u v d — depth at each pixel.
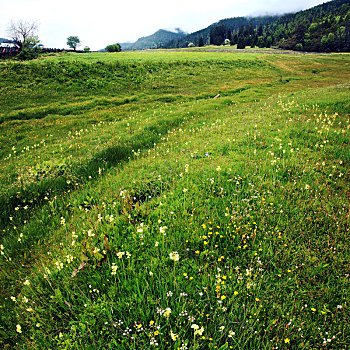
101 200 6.26
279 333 2.85
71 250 4.26
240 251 3.95
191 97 28.36
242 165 6.97
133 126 15.79
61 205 7.06
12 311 3.57
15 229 6.47
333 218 4.54
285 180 6.17
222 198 5.34
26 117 21.84
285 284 3.39
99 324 2.95
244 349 2.72
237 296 3.19
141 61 46.38
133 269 3.51
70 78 33.06
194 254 3.92
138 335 2.77
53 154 12.18
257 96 26.44
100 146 11.86
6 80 29.59
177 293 3.18
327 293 3.25
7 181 9.49
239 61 54.12
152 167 7.86
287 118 12.18
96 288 3.41
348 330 2.85
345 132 9.37
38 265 4.43
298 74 45.53
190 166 7.25
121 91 31.48
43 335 2.97
